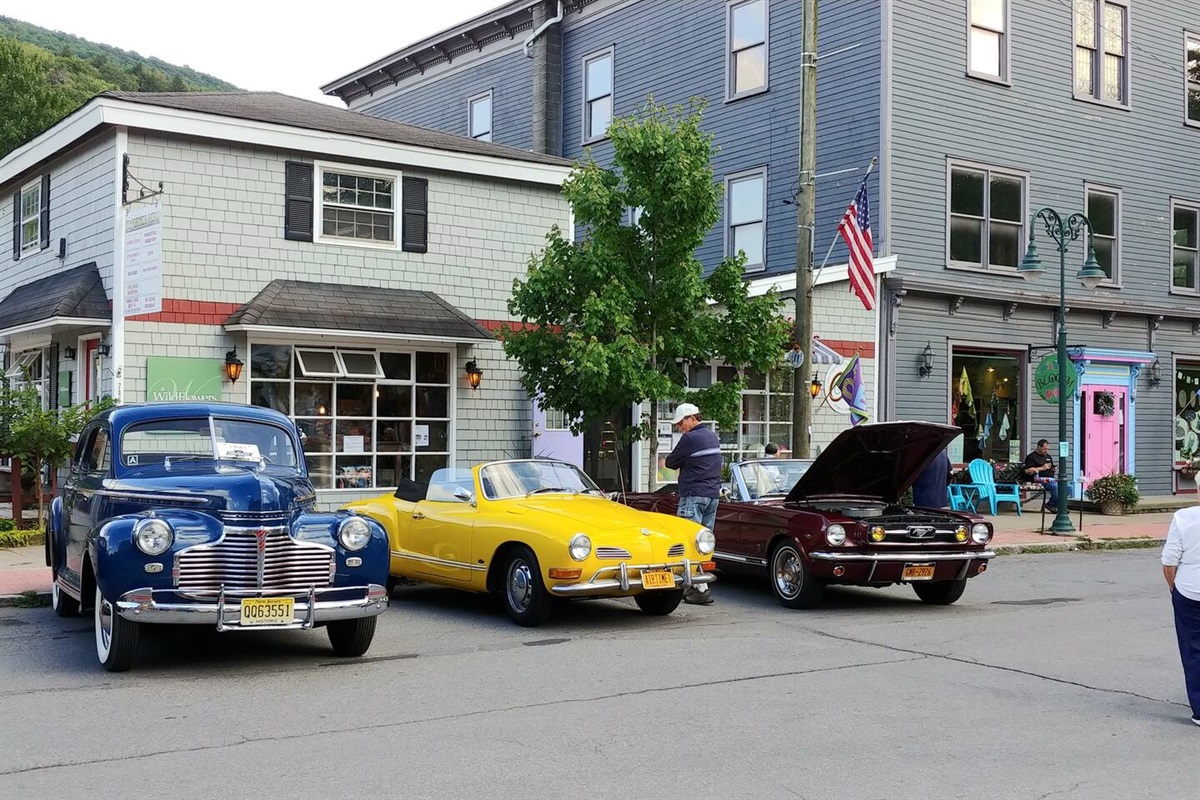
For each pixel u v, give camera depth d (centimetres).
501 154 1888
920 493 1304
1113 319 2439
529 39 2795
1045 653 912
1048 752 620
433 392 1814
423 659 877
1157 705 735
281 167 1689
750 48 2380
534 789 545
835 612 1139
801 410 1522
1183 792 550
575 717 689
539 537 1009
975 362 2256
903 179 2116
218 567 797
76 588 920
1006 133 2272
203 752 606
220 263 1630
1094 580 1396
